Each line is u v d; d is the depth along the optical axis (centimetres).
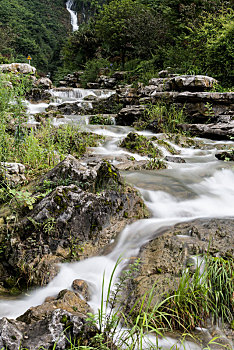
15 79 686
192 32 1279
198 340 221
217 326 233
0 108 571
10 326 192
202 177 500
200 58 1202
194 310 243
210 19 1298
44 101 1279
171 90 941
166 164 573
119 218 360
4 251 311
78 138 688
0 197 377
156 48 1680
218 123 794
